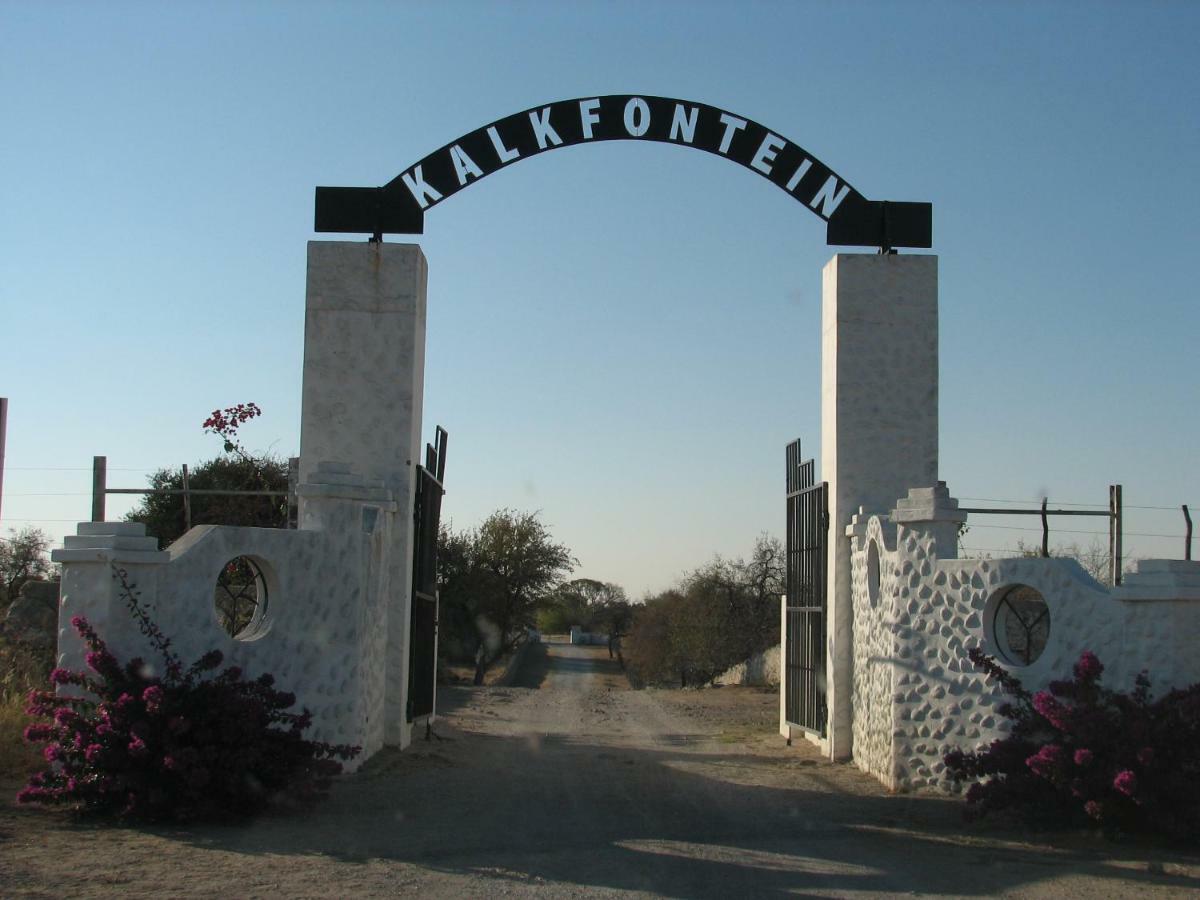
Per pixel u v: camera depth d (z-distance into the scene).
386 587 13.67
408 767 12.60
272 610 11.01
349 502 11.66
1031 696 9.92
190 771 8.85
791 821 9.96
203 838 8.58
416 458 14.54
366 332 14.32
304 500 11.71
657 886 7.47
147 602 9.93
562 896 7.17
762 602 47.75
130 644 9.77
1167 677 9.45
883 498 14.70
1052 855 8.61
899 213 15.23
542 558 43.72
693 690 30.98
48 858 7.71
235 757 9.06
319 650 11.30
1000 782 9.39
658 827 9.55
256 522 19.91
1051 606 10.43
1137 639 9.68
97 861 7.68
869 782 12.37
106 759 8.93
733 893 7.33
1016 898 7.35
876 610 12.91
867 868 8.12
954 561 11.32
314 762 9.61
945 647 11.35
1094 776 8.87
